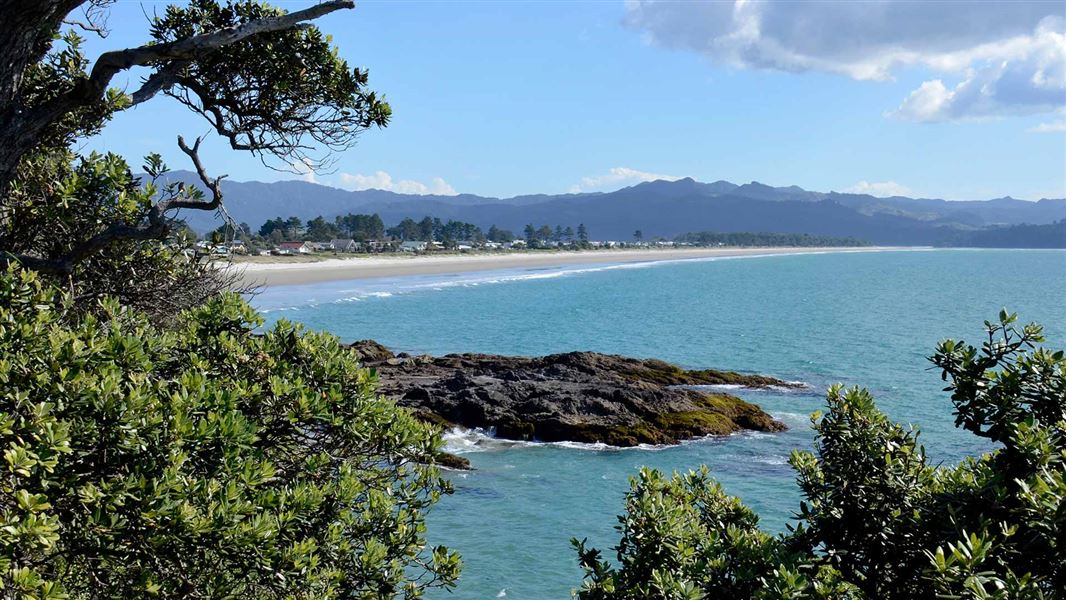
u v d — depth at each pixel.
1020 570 4.69
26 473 4.40
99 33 10.06
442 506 24.66
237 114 10.44
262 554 5.52
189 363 7.23
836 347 67.06
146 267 9.37
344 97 10.66
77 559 5.18
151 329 7.46
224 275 11.42
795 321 90.00
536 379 40.94
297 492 6.57
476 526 23.06
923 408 40.78
